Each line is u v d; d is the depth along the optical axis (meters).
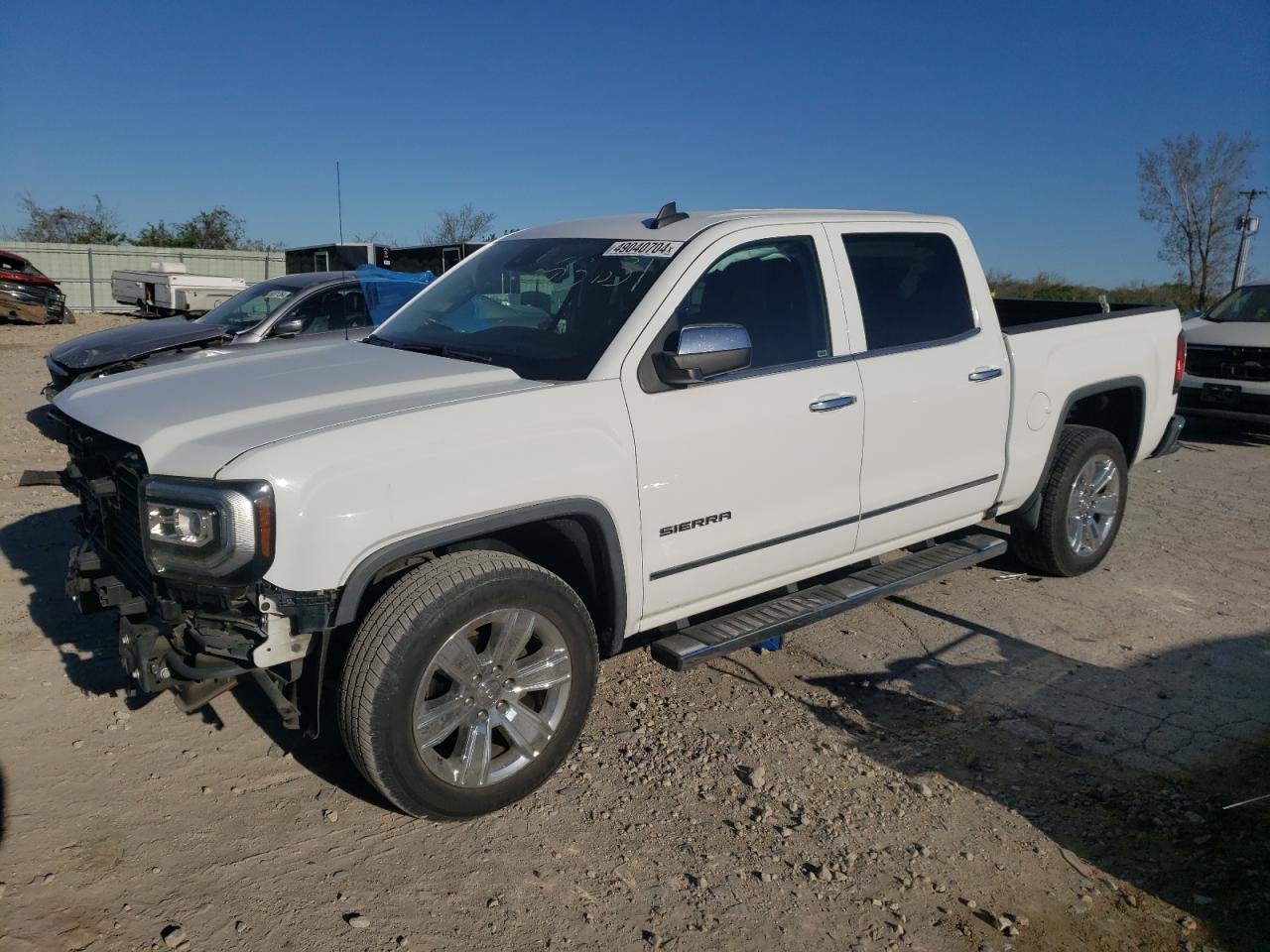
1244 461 9.56
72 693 4.14
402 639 3.00
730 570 4.00
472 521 3.19
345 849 3.16
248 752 3.74
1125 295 28.92
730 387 3.88
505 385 3.52
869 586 4.52
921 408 4.57
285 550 2.87
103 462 3.54
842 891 3.05
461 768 3.24
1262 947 2.84
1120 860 3.25
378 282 9.77
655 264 3.95
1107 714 4.23
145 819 3.28
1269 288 11.30
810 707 4.24
